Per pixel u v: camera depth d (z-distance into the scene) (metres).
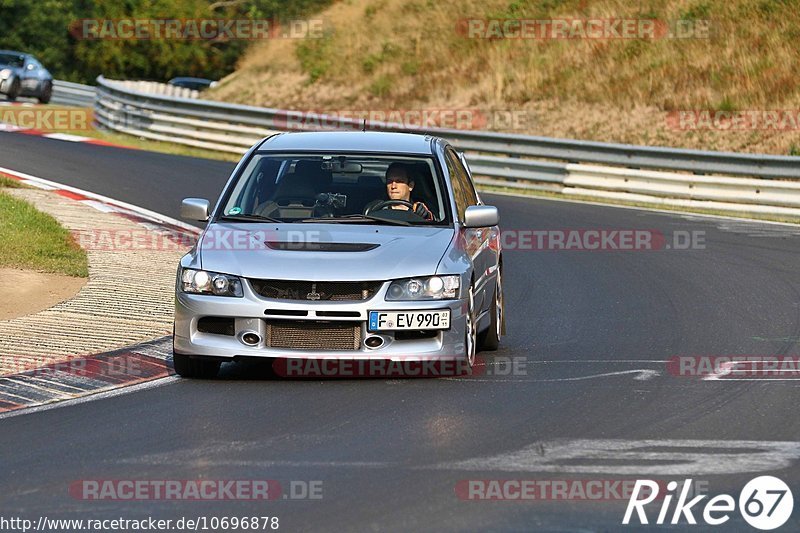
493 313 35.19
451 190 33.53
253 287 29.75
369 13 143.25
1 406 27.53
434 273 30.08
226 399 28.33
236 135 99.25
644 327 39.66
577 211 73.62
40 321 37.12
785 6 115.44
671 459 23.12
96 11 183.12
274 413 26.86
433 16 136.75
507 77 119.62
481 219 32.25
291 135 36.03
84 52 182.12
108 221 59.03
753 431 25.47
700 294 46.66
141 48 182.25
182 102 103.00
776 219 75.19
